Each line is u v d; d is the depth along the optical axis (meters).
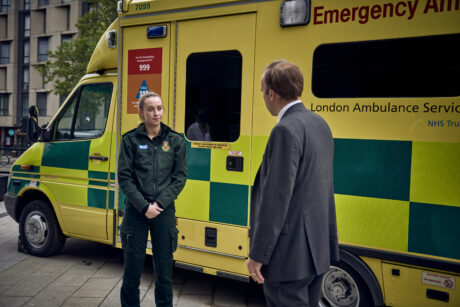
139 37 3.89
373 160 2.87
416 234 2.74
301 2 3.08
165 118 3.76
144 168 3.00
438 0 2.66
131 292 3.06
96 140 4.32
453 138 2.62
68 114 4.67
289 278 1.90
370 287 2.92
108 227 4.21
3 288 3.95
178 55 3.67
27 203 5.13
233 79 3.40
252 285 4.14
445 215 2.65
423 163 2.71
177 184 3.03
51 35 33.56
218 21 3.46
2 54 36.38
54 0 33.09
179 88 3.68
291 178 1.83
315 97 3.07
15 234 6.00
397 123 2.79
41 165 4.79
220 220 3.49
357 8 2.91
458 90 2.62
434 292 2.72
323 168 1.99
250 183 3.34
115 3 15.68
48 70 17.53
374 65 2.87
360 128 2.91
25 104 36.22
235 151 3.40
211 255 3.56
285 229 1.91
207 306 3.62
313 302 2.04
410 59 2.75
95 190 4.30
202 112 3.56
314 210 1.93
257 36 3.29
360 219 2.92
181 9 3.63
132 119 3.98
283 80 2.00
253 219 2.10
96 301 3.67
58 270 4.46
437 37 2.67
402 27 2.77
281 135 1.87
